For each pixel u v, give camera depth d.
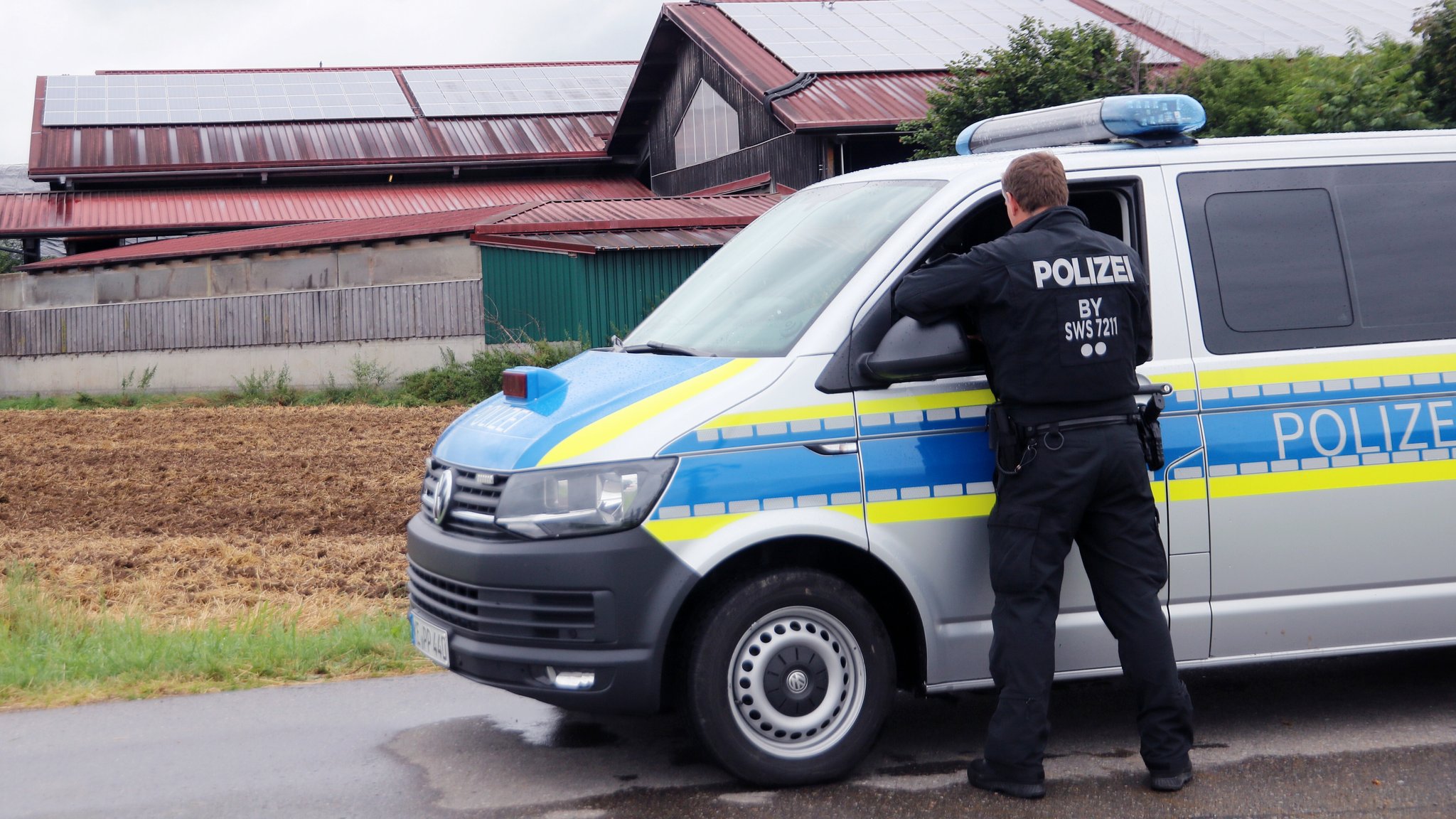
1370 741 4.62
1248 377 4.43
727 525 4.02
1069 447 3.94
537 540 4.02
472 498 4.23
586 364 4.82
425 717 5.08
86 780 4.41
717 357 4.33
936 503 4.20
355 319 25.64
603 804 4.13
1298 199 4.63
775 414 4.10
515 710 5.18
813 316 4.28
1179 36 30.97
